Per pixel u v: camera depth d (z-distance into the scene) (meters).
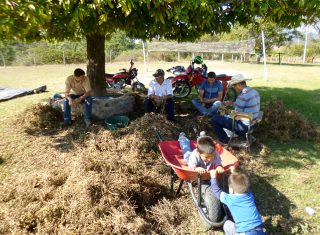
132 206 4.07
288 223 4.05
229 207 3.48
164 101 7.41
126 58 37.81
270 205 4.51
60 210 3.88
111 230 3.71
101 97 8.36
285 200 4.64
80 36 8.42
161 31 6.36
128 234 3.69
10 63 32.69
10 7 4.07
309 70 24.89
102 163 4.59
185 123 7.32
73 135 6.87
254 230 3.29
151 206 4.34
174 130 6.59
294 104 10.09
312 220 4.16
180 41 8.00
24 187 4.34
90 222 3.72
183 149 4.68
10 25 4.29
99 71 8.65
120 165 4.69
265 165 5.77
